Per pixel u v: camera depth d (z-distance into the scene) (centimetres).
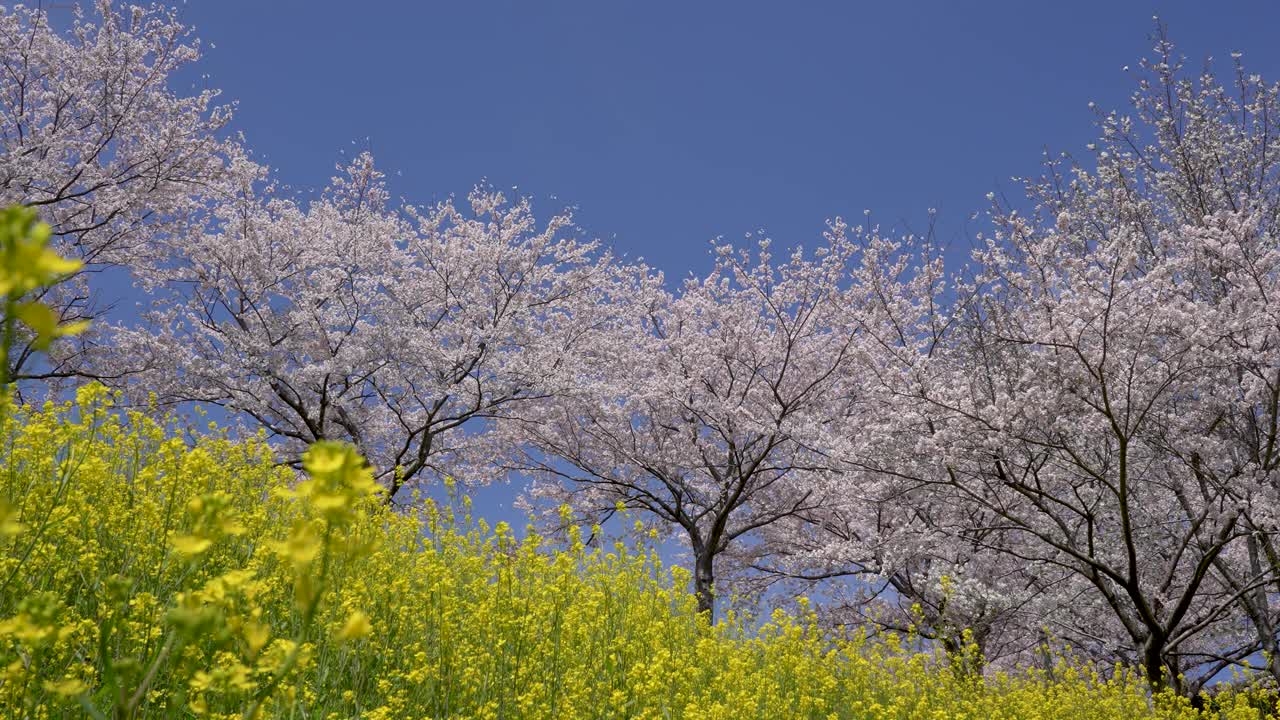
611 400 1602
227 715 269
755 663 638
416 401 1518
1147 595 1098
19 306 86
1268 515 917
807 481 1508
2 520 118
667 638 595
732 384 1545
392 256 1551
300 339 1417
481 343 1494
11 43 1102
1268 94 1102
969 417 984
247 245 1394
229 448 605
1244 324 916
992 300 1020
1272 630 1007
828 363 1545
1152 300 962
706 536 1648
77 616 328
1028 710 766
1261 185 1102
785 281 1528
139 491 452
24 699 239
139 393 1330
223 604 156
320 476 126
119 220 1271
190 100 1240
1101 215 1181
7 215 84
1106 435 1016
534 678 454
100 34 1158
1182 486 1064
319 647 383
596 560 695
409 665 448
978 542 1105
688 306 1633
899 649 817
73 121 1166
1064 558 1136
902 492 1162
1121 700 835
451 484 660
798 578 1633
